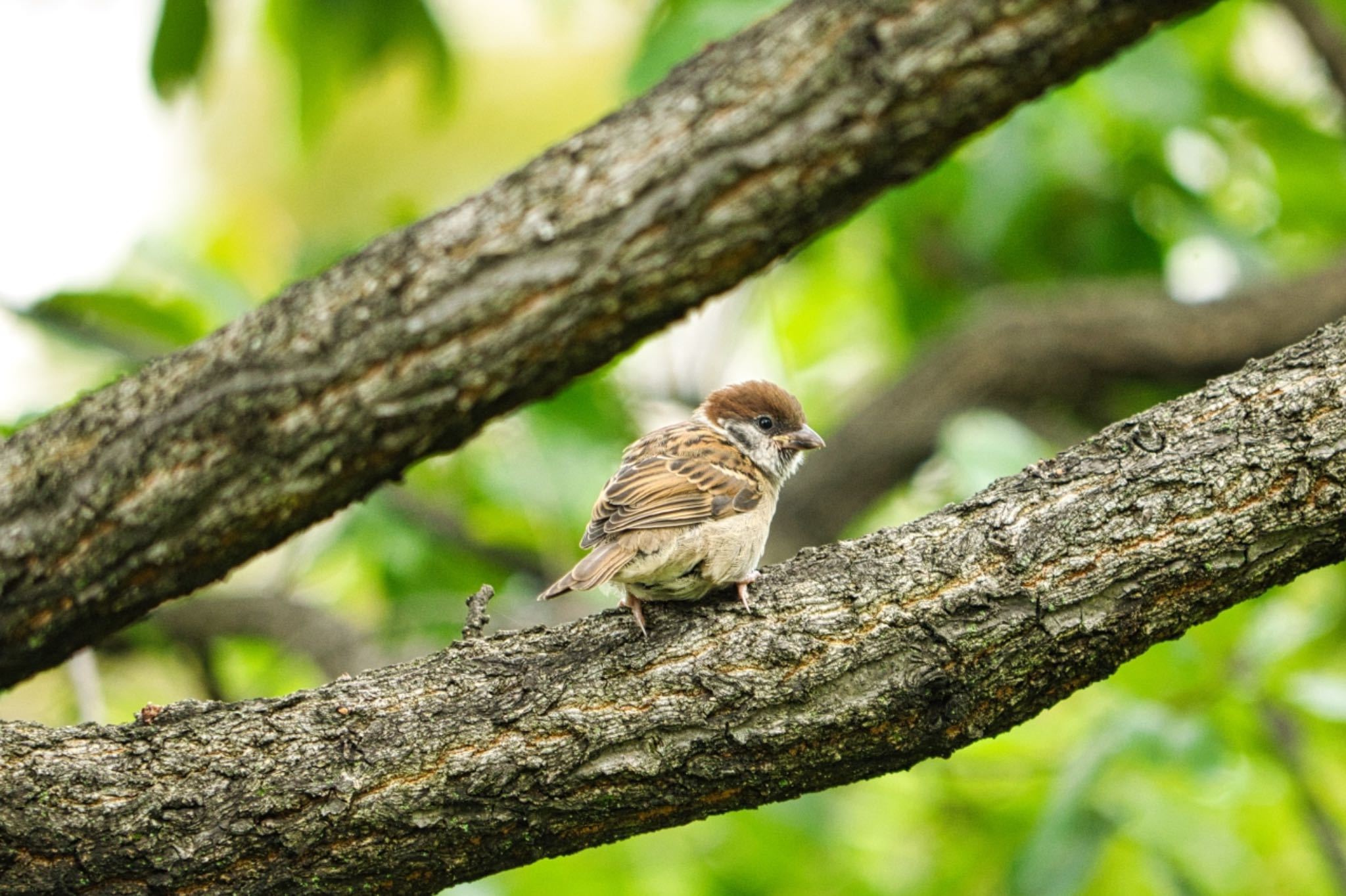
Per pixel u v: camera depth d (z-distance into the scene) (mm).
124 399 8734
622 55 20750
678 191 8266
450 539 15219
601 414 14469
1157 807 11789
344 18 14297
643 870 13047
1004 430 12891
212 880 6840
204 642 15375
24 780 6812
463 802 6969
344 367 8469
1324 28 15352
